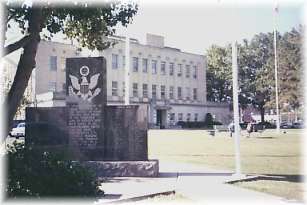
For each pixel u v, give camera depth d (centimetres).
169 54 7838
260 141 3086
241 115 8169
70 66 1493
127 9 1014
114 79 6888
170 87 7819
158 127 7188
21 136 3238
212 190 1061
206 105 8269
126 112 1445
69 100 1480
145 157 1418
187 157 2031
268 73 7094
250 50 8269
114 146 1438
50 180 634
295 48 5703
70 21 1012
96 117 1459
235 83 1314
